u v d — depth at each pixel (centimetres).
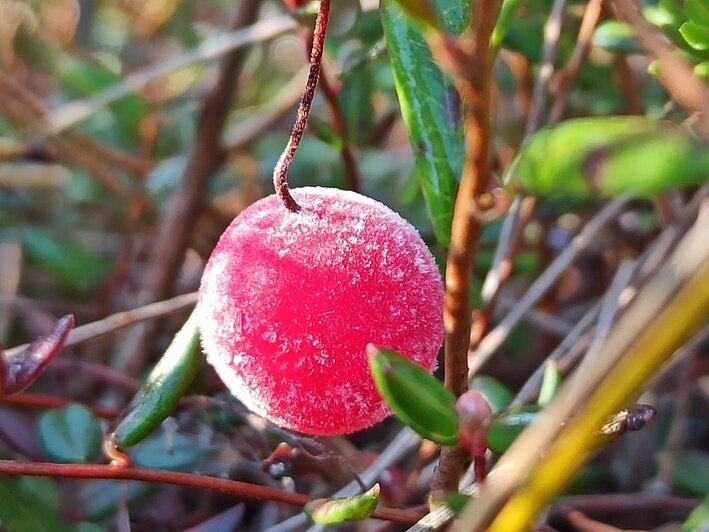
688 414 7
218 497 6
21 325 8
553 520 6
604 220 6
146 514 6
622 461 6
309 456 5
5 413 5
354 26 6
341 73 6
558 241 8
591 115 7
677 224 6
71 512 5
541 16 6
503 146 7
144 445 5
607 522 6
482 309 6
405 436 5
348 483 5
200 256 9
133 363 7
